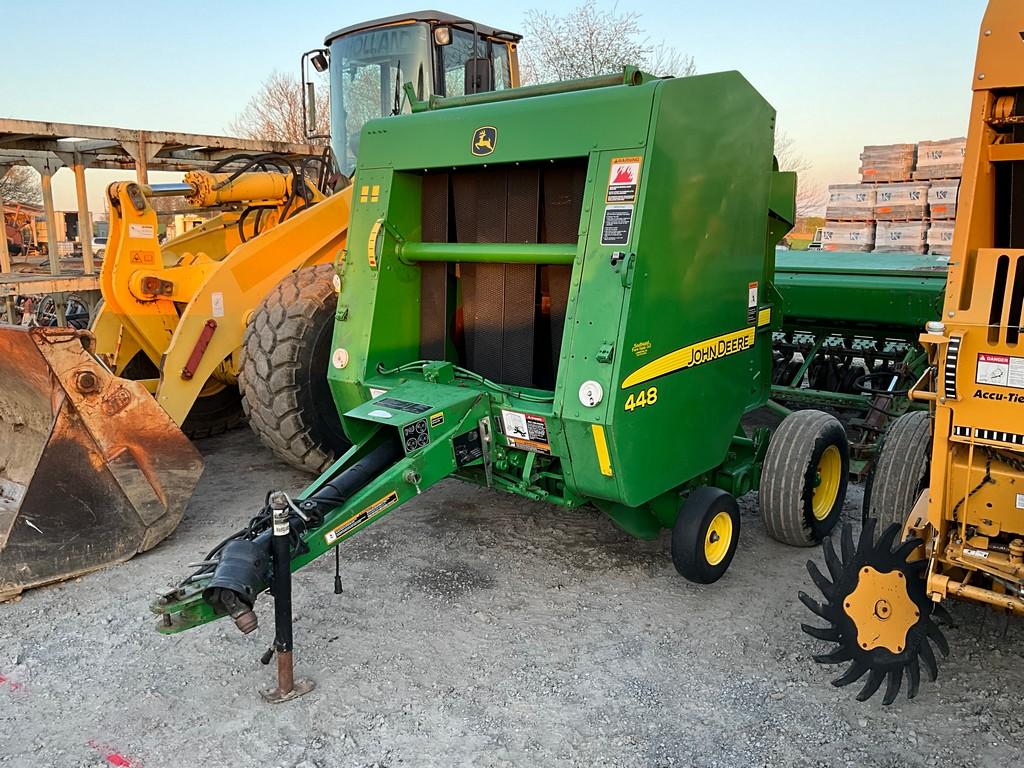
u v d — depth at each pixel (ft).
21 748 9.29
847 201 34.91
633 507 12.07
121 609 12.43
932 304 18.79
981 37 8.38
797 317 20.85
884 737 9.46
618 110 11.07
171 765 9.02
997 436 8.32
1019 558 8.71
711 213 12.17
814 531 14.49
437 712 9.96
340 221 19.86
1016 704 10.07
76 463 13.20
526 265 13.00
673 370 11.88
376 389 13.09
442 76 21.50
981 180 8.66
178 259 21.67
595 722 9.77
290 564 9.94
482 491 17.56
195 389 17.72
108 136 20.26
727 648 11.42
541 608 12.55
